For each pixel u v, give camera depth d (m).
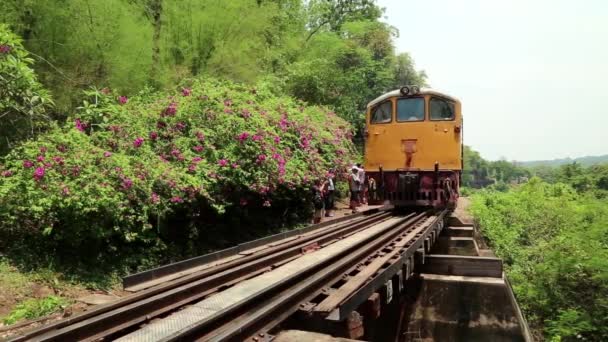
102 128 8.35
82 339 3.61
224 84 11.93
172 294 4.52
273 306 3.74
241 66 15.13
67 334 3.52
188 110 9.15
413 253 6.71
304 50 23.48
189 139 8.69
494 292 7.13
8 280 5.86
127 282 4.95
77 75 10.71
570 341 9.10
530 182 24.33
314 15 28.83
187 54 14.36
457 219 12.81
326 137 14.46
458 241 10.41
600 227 11.98
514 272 12.66
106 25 11.04
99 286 6.51
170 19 14.08
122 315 3.98
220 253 6.55
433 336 7.22
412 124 12.09
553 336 9.16
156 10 14.22
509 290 7.12
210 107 9.38
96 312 4.12
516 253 14.83
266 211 11.69
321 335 3.51
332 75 21.86
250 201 10.47
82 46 10.73
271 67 19.44
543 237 16.59
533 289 10.41
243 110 9.73
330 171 14.27
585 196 21.95
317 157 12.54
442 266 7.82
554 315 9.86
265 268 5.83
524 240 16.75
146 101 10.01
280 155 9.99
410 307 7.68
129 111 8.98
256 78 15.97
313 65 20.81
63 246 6.88
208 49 14.80
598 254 10.27
